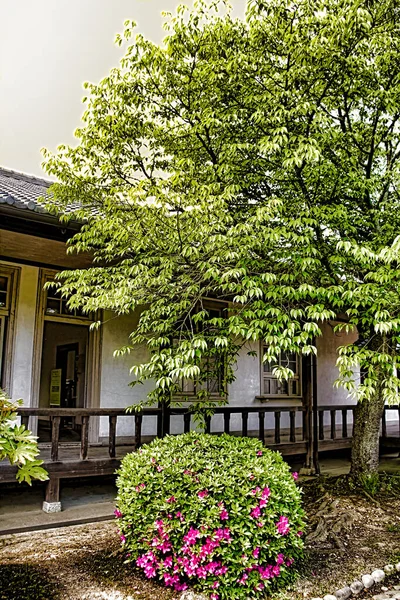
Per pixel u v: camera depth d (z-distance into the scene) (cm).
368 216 531
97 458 527
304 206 485
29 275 664
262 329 446
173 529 311
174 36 468
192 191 427
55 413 498
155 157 555
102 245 526
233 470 329
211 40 474
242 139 495
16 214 484
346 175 504
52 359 1065
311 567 356
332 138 482
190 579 309
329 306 485
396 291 428
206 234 408
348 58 442
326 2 441
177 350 446
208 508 309
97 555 369
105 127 518
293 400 959
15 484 533
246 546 298
